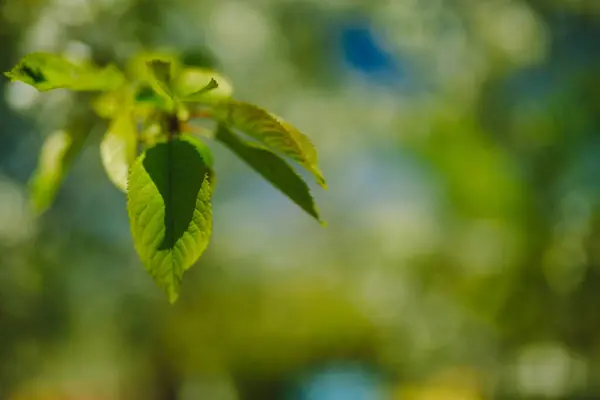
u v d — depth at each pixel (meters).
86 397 8.06
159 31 2.79
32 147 3.49
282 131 0.98
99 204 4.30
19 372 3.75
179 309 6.39
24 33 2.62
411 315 5.88
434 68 5.63
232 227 7.00
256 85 4.42
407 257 6.00
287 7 4.52
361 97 6.02
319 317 9.70
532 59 4.92
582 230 4.91
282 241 8.19
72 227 4.08
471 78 5.43
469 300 5.47
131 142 1.16
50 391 6.29
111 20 2.54
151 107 1.13
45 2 2.51
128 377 8.66
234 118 1.01
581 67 5.22
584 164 5.30
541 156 5.37
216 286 6.83
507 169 5.52
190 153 0.92
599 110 5.23
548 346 4.97
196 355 8.20
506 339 5.29
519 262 5.17
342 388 9.87
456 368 5.97
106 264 4.34
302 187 1.05
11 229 3.50
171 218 0.89
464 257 5.53
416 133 6.18
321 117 5.98
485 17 4.58
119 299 4.52
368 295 6.54
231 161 5.82
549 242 5.12
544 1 4.88
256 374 9.66
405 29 4.74
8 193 3.57
